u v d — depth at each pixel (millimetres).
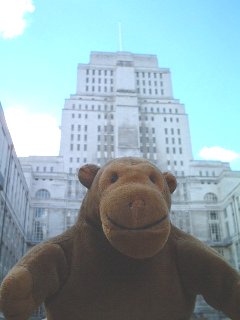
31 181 79125
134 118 94188
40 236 75812
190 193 83125
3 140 46781
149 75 108500
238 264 68938
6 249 52594
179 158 92938
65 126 94500
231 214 73812
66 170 87812
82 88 104062
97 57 110625
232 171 81688
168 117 98938
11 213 54969
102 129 95625
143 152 93938
